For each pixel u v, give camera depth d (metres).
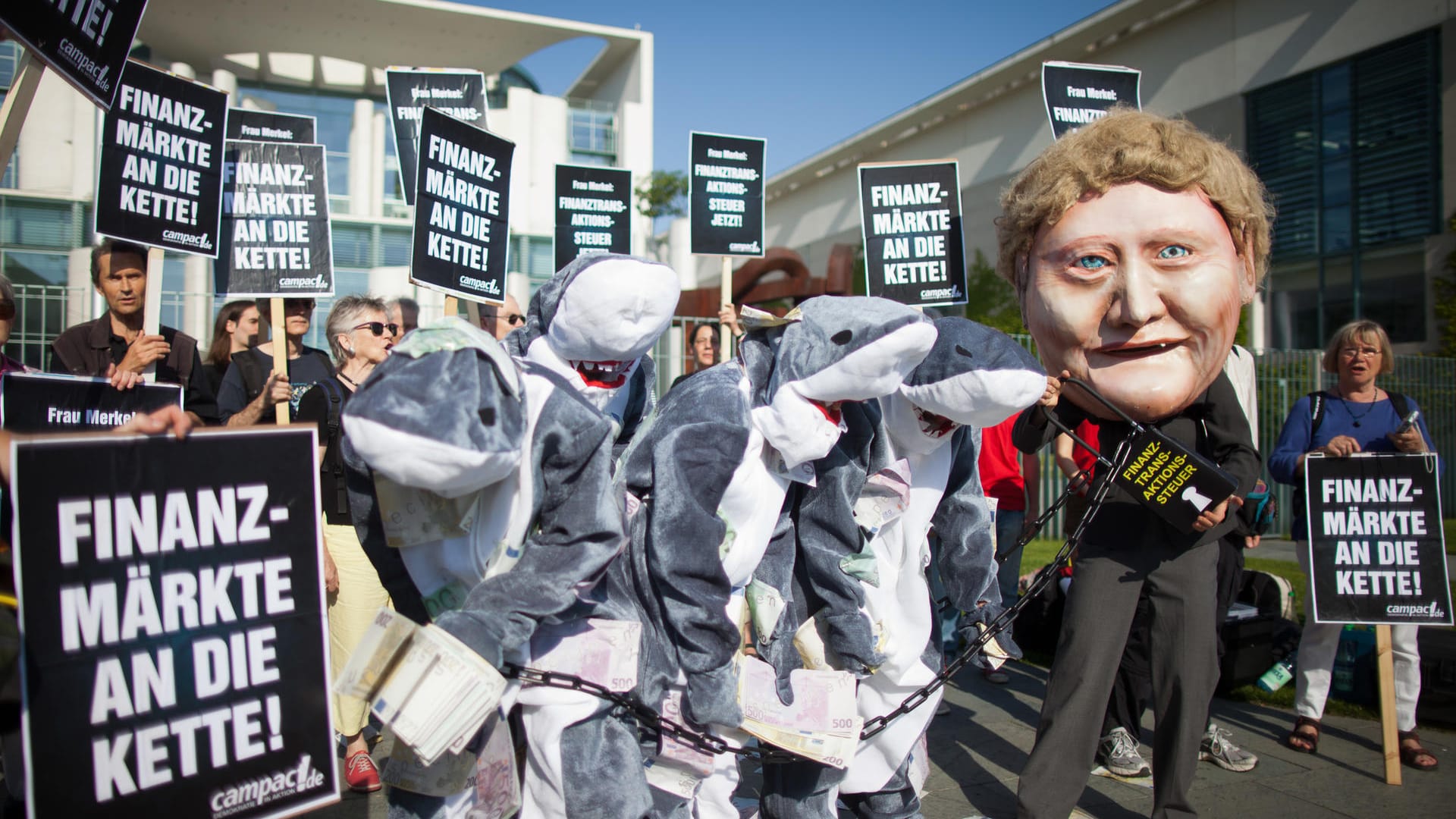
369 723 4.77
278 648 2.14
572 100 23.58
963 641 3.58
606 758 2.30
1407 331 17.34
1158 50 21.78
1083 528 3.26
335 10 20.73
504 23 21.81
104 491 1.95
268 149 4.94
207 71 21.83
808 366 2.50
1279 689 5.53
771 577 2.74
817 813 2.79
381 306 4.41
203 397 4.62
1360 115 18.02
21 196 14.77
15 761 1.99
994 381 2.58
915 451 2.90
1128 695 4.39
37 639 1.85
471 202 5.21
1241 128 19.98
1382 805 4.02
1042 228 3.60
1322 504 4.46
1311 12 18.67
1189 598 3.56
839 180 32.66
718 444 2.46
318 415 4.18
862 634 2.71
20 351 9.00
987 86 25.44
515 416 2.10
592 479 2.23
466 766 2.24
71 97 15.59
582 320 2.42
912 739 2.94
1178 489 3.33
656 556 2.39
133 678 1.95
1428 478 4.33
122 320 4.38
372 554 2.44
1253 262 3.66
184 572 2.04
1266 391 12.77
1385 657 4.30
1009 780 4.36
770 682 2.64
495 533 2.24
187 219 4.26
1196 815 3.56
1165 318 3.39
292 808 2.12
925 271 6.10
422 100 6.70
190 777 2.00
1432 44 16.84
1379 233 17.72
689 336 9.31
